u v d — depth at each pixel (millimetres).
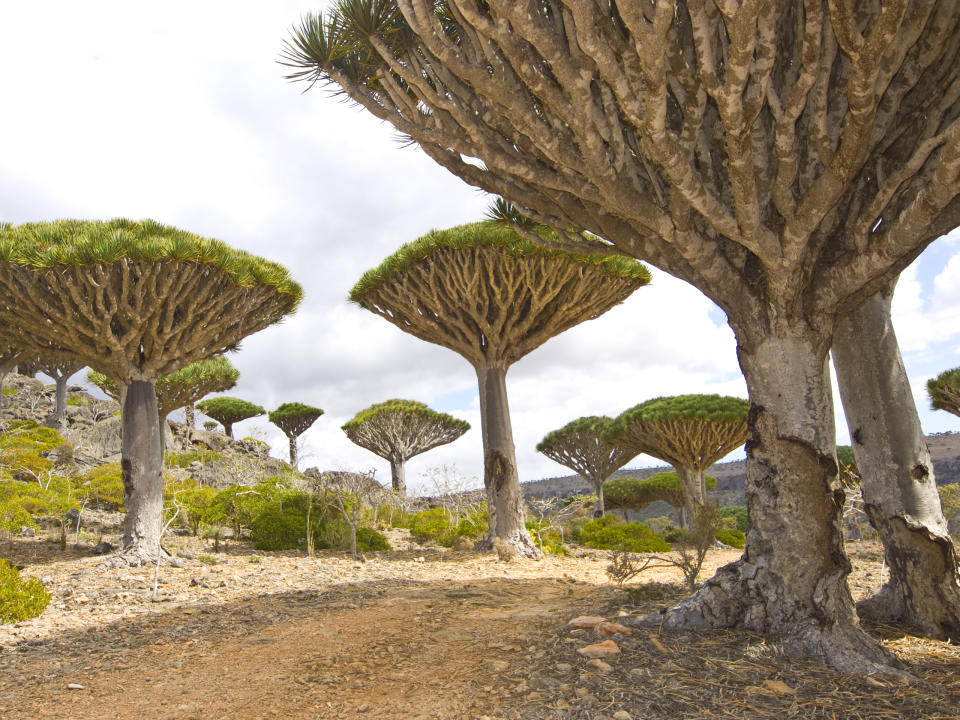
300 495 13297
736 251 4527
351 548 11305
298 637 5328
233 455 23094
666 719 2979
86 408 25891
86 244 8547
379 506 17297
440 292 12391
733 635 4074
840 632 3848
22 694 4129
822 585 3990
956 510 11805
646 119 3516
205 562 9836
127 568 9000
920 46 3561
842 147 3422
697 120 3740
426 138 4785
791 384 4250
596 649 3873
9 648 5285
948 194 3312
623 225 4695
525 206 5172
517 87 3885
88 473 16297
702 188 3848
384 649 4773
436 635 5152
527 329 12820
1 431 18203
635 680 3443
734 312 4520
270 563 10055
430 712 3354
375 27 4406
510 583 8500
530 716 3113
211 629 5840
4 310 9406
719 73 3801
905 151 4004
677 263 4660
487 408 12578
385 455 26547
